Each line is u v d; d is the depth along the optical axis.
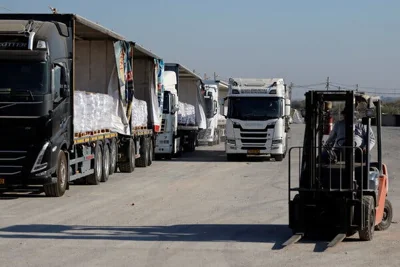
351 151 11.88
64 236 12.57
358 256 10.89
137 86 29.73
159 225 13.85
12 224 13.88
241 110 32.19
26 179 17.42
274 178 23.88
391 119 94.75
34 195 18.75
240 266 10.18
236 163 31.28
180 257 10.80
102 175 22.36
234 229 13.43
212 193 19.33
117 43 23.33
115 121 23.77
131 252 11.17
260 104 32.16
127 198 18.16
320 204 12.23
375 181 12.34
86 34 22.41
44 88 17.41
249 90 32.19
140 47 26.12
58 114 17.84
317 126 12.33
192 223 14.12
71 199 17.92
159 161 32.69
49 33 17.73
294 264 10.31
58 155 18.00
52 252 11.14
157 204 17.00
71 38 18.94
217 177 24.20
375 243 11.95
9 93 17.31
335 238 11.60
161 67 31.19
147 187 20.88
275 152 32.03
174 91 34.62
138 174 25.38
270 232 13.11
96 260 10.56
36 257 10.76
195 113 42.44
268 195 18.89
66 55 18.56
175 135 34.25
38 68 17.41
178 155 36.25
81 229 13.30
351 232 12.45
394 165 29.64
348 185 11.94
